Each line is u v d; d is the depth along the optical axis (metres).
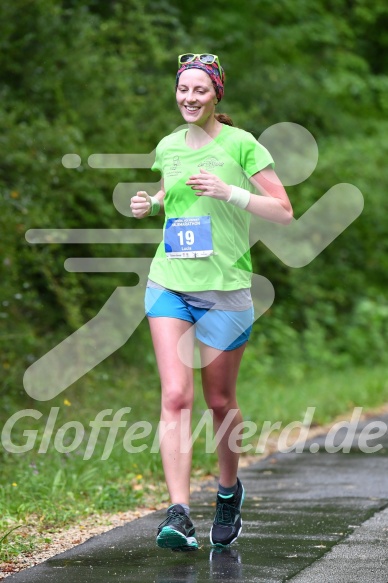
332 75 42.94
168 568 9.24
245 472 15.43
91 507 12.34
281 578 8.83
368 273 38.28
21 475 13.29
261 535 10.70
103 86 25.23
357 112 44.38
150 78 27.39
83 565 9.38
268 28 39.59
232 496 10.24
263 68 35.50
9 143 20.73
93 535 10.88
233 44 36.91
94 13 28.89
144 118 26.20
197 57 9.88
